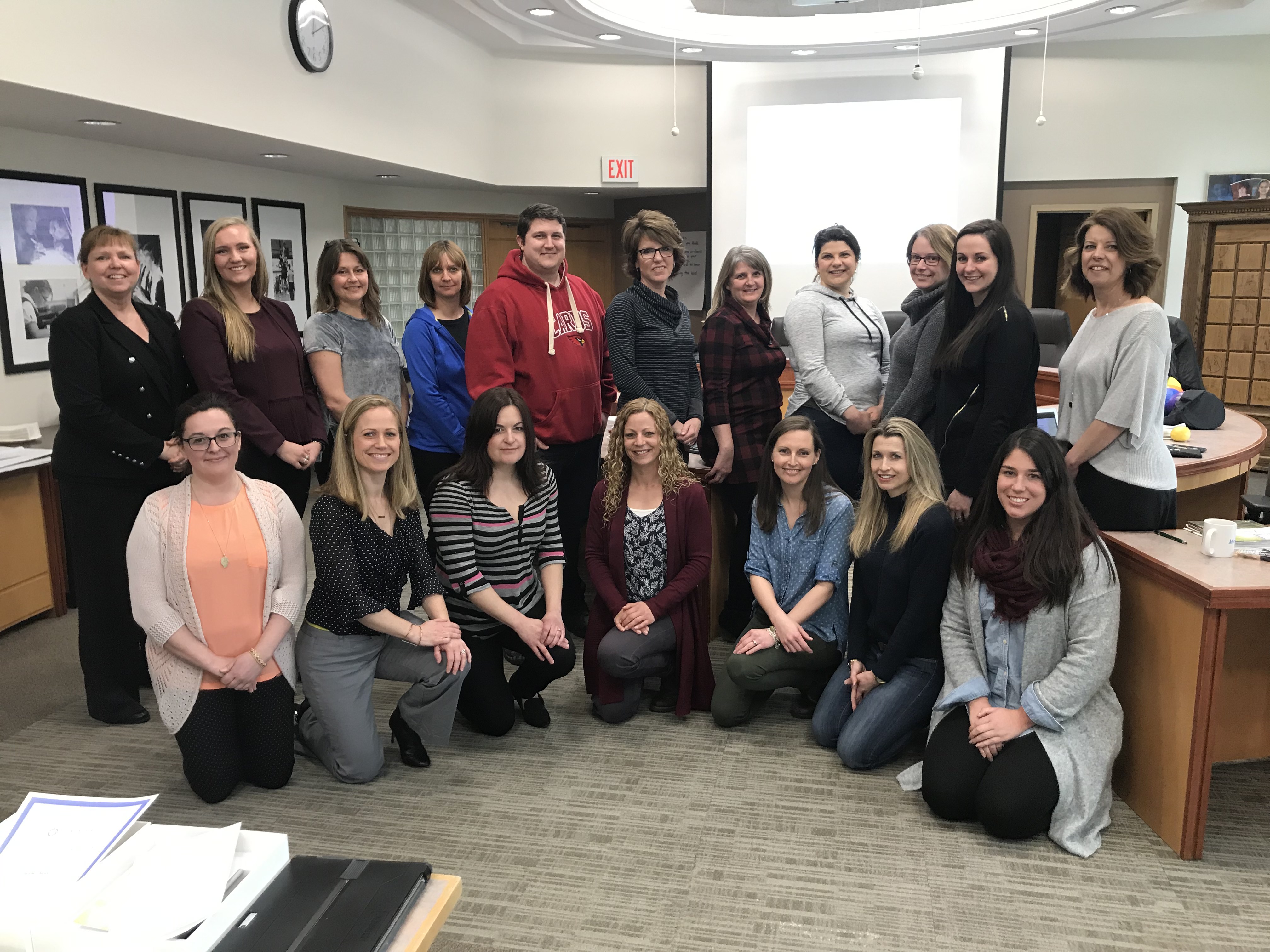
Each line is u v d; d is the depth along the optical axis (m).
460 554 2.60
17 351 4.04
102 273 2.60
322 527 2.38
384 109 5.53
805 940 1.81
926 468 2.46
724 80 7.41
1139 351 2.31
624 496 2.79
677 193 8.15
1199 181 7.43
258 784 2.41
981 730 2.18
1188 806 2.05
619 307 3.10
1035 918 1.87
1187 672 2.05
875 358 3.27
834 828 2.21
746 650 2.68
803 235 7.53
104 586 2.73
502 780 2.45
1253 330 6.34
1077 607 2.15
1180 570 2.08
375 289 3.29
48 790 2.41
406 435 2.50
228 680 2.27
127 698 2.81
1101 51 7.34
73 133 4.18
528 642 2.61
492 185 7.29
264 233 5.87
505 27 6.61
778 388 3.23
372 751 2.43
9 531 3.44
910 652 2.50
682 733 2.73
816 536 2.72
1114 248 2.33
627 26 6.00
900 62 7.21
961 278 2.53
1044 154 7.58
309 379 3.07
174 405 2.77
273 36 4.39
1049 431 3.63
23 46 3.02
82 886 1.05
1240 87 7.27
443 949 1.80
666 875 2.03
